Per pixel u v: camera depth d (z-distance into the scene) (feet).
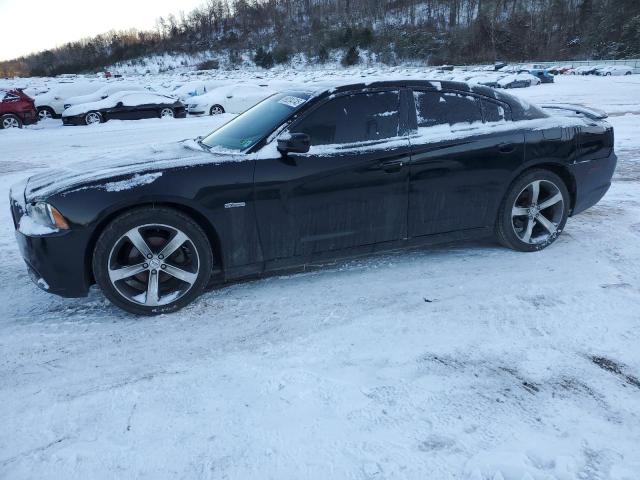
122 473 6.84
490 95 13.96
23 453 7.23
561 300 11.54
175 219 10.96
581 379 8.69
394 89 12.91
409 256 14.58
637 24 229.86
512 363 9.18
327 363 9.29
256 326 10.76
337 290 12.40
